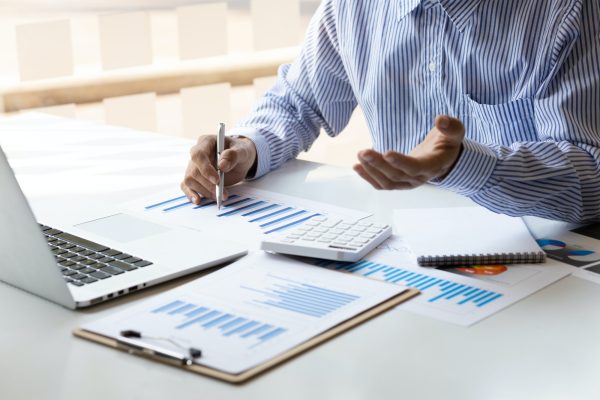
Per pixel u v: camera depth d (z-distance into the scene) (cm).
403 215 136
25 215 99
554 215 134
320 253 118
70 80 278
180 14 279
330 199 146
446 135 117
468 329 99
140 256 119
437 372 90
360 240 122
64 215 137
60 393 87
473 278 113
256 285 110
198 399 85
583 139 137
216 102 302
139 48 279
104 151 180
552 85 143
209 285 110
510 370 90
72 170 166
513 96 150
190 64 302
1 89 268
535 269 116
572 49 142
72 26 302
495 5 147
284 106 181
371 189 151
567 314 103
